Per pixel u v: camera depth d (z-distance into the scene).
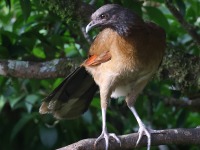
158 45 10.93
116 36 10.84
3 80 12.67
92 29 11.91
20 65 11.72
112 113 13.09
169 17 13.22
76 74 11.59
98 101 12.69
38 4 12.01
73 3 11.57
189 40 13.08
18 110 14.72
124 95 11.41
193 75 11.48
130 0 11.85
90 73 11.45
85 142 9.97
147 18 13.15
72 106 11.93
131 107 11.35
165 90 13.52
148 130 10.25
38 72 11.73
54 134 13.05
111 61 10.96
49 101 11.62
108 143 10.09
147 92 12.72
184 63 11.52
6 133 14.50
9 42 11.98
